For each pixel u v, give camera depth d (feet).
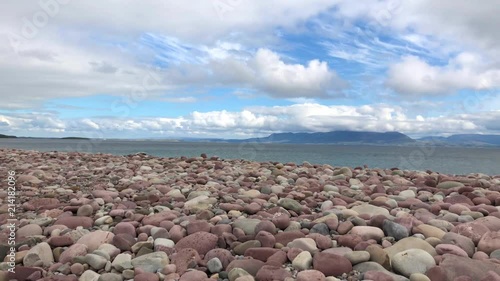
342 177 13.05
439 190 10.59
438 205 8.22
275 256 5.44
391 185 11.75
